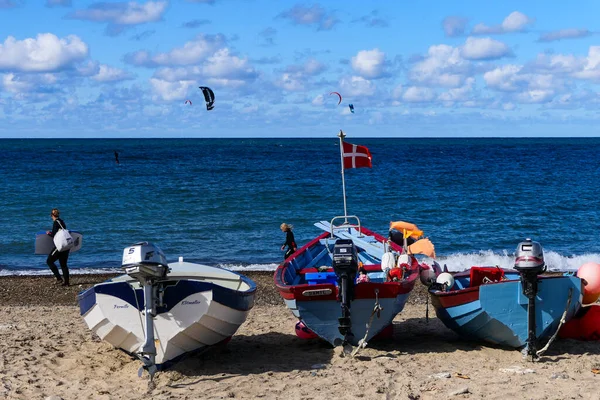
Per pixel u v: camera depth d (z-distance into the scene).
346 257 8.95
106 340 8.82
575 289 9.23
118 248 23.84
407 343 10.51
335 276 10.80
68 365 9.18
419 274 10.91
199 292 8.52
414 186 45.94
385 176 55.09
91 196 39.12
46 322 12.59
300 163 75.00
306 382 8.20
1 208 33.66
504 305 9.20
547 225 28.83
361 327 9.41
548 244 24.84
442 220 30.47
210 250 23.45
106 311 8.52
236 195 40.12
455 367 8.82
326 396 7.62
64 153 100.31
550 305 9.12
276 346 10.44
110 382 8.42
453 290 10.63
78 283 17.77
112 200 37.25
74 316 13.44
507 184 47.38
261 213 32.84
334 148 131.38
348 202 37.00
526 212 32.69
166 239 25.53
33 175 54.66
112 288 8.55
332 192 42.00
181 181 49.84
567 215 31.62
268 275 18.91
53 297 16.23
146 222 29.55
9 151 107.75
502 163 74.94
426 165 71.12
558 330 9.20
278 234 26.86
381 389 7.82
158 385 8.24
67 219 30.19
